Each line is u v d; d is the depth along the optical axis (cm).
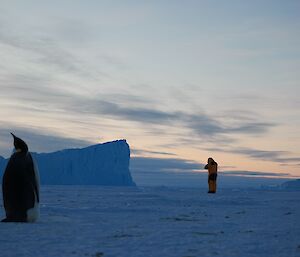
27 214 1070
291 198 2316
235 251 638
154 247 676
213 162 2734
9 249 663
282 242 723
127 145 8344
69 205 1619
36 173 1095
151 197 2239
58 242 734
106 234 834
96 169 8100
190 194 2625
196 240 748
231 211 1405
